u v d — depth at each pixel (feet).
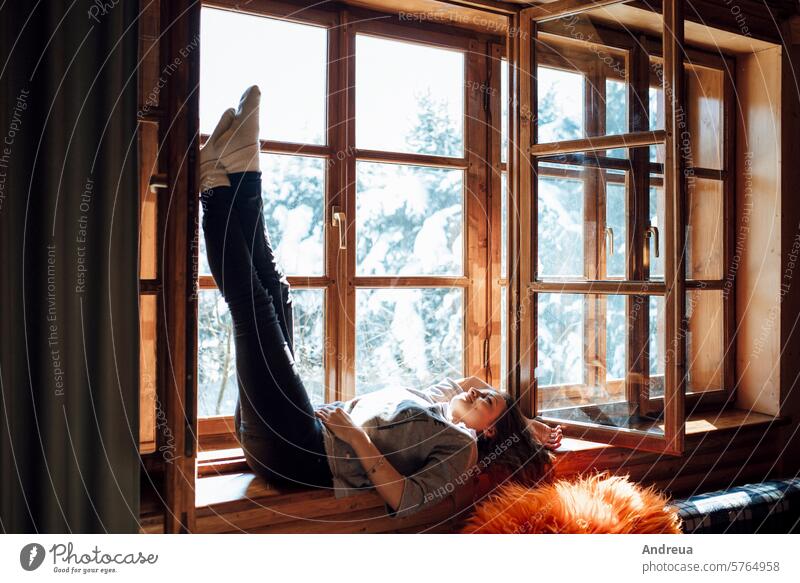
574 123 7.61
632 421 7.14
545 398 7.57
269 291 6.34
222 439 6.87
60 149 5.14
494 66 8.10
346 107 7.22
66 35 5.14
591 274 7.38
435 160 7.72
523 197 7.59
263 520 5.84
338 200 7.22
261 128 6.83
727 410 8.75
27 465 5.09
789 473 8.51
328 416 6.26
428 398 7.03
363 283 7.39
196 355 5.52
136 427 5.35
